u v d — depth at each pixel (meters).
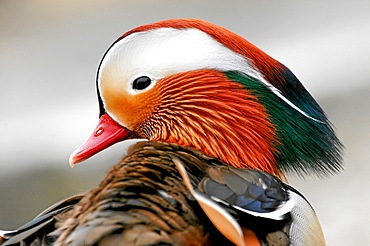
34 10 4.21
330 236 2.95
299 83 2.68
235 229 2.57
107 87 2.69
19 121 3.32
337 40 3.64
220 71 2.67
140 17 4.09
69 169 3.06
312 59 3.52
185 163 2.62
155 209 2.59
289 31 3.80
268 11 3.97
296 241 2.61
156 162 2.62
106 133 2.69
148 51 2.68
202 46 2.67
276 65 2.68
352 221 2.96
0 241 2.63
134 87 2.68
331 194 2.98
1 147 3.16
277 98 2.67
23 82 3.65
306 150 2.67
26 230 2.63
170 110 2.67
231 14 3.99
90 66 3.75
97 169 3.04
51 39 4.02
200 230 2.59
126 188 2.60
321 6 3.94
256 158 2.66
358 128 3.07
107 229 2.57
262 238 2.60
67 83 3.61
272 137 2.66
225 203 2.60
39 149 3.12
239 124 2.66
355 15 3.85
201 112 2.67
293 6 3.98
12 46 3.97
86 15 4.15
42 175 3.07
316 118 2.68
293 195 2.63
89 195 2.61
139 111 2.68
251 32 3.84
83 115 3.33
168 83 2.67
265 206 2.61
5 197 3.06
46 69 3.77
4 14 4.18
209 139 2.67
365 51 3.52
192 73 2.67
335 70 3.39
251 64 2.67
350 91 3.20
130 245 2.57
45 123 3.29
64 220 2.63
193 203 2.60
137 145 2.65
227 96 2.67
